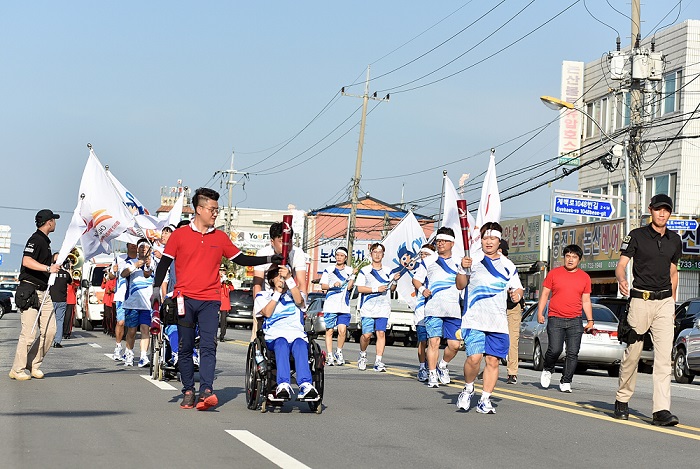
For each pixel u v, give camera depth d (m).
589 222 42.00
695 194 37.12
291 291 10.58
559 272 14.98
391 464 7.76
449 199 17.22
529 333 21.86
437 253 14.73
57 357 19.00
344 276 19.25
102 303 34.94
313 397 10.50
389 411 11.22
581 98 43.94
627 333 10.90
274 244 11.03
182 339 10.73
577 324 14.88
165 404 11.12
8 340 26.42
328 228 89.12
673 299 10.82
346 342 35.25
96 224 17.56
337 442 8.78
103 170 17.69
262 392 10.64
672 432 10.11
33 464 7.25
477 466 7.79
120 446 8.14
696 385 19.38
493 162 15.98
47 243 13.80
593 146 43.28
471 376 11.38
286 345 10.55
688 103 37.09
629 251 10.81
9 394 11.80
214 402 10.51
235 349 23.69
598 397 13.94
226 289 29.06
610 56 29.91
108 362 17.83
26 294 13.64
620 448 8.95
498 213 15.87
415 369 18.77
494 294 11.19
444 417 10.80
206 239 10.75
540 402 12.69
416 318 15.61
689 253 34.28
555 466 7.90
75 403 11.02
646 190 39.06
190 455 7.80
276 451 8.09
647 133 39.06
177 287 10.73
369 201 90.38
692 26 37.19
